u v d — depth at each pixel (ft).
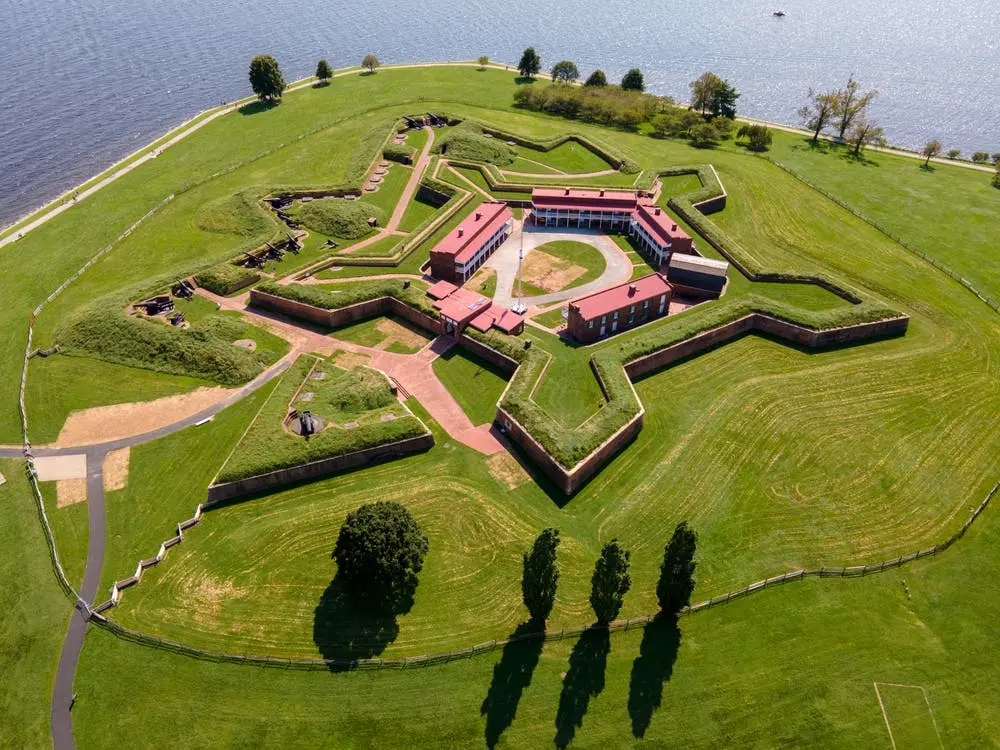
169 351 309.63
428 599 213.66
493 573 221.46
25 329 330.95
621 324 331.16
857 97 643.04
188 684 191.62
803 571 219.61
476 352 321.11
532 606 197.47
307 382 296.30
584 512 243.19
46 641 201.98
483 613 209.67
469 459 264.72
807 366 311.06
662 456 264.93
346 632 203.82
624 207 422.41
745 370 310.04
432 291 346.54
